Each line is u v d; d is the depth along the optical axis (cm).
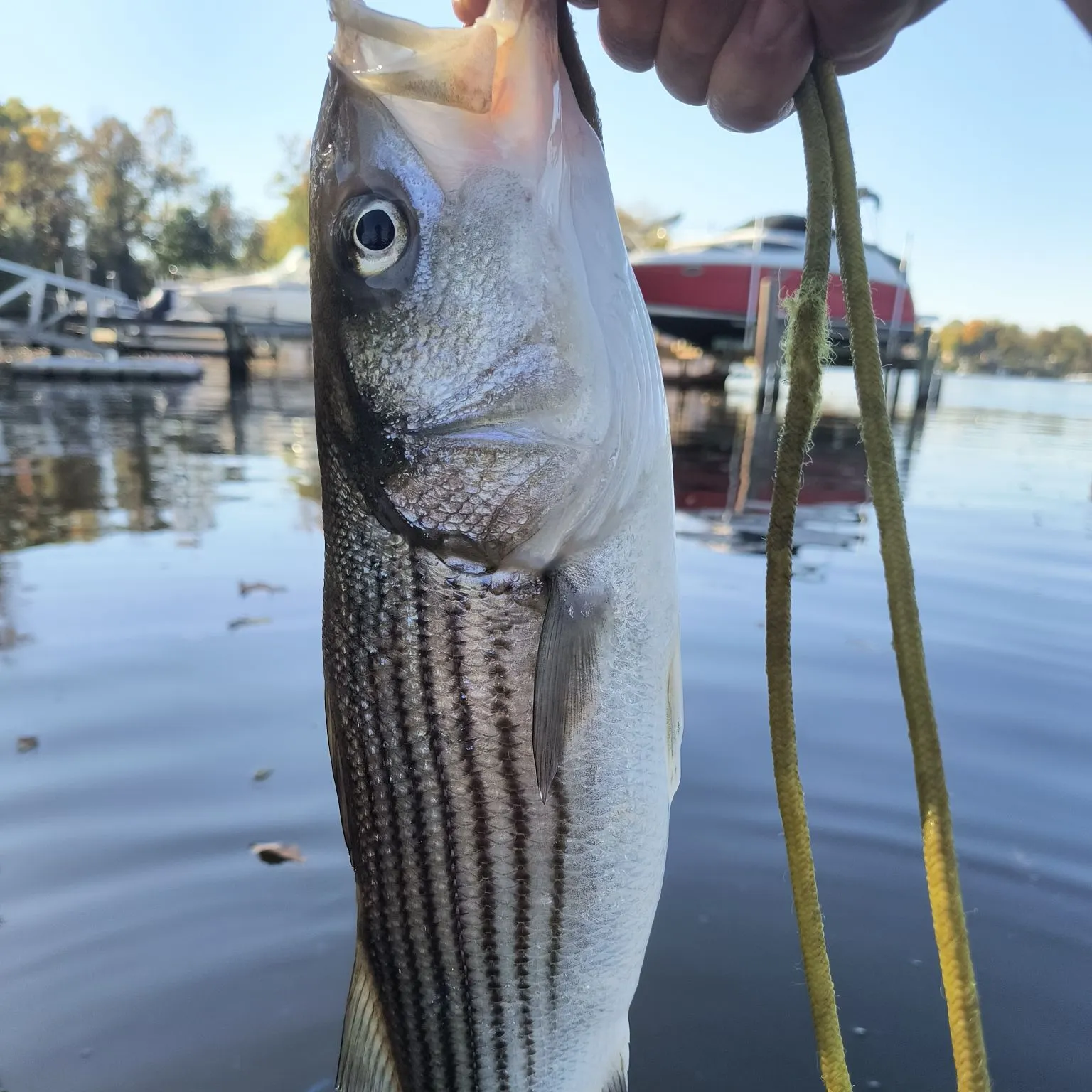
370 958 30
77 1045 41
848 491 171
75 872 51
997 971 46
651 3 25
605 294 27
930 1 25
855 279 23
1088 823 57
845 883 52
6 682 75
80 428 260
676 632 29
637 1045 42
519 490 27
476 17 29
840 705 72
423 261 26
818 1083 40
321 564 112
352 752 29
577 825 28
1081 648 86
